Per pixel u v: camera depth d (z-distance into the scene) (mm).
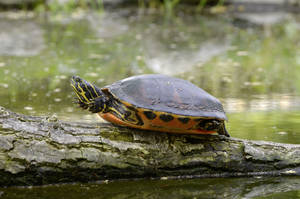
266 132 5766
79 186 4137
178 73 10188
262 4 20703
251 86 9055
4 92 8211
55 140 4121
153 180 4359
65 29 15547
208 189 4148
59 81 9227
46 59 11320
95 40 13828
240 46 13406
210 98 4414
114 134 4336
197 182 4344
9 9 19297
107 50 12492
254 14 19125
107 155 4211
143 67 10641
